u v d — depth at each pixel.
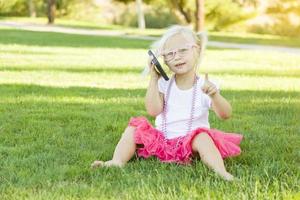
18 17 51.81
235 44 27.52
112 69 13.02
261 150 4.97
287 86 10.40
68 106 7.41
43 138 5.40
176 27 4.66
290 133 5.84
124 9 51.28
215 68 14.24
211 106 4.62
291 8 44.28
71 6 52.75
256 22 43.38
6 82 9.91
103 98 8.25
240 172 4.14
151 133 4.61
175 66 4.60
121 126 6.01
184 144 4.36
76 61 15.06
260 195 3.51
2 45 20.55
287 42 29.81
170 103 4.71
